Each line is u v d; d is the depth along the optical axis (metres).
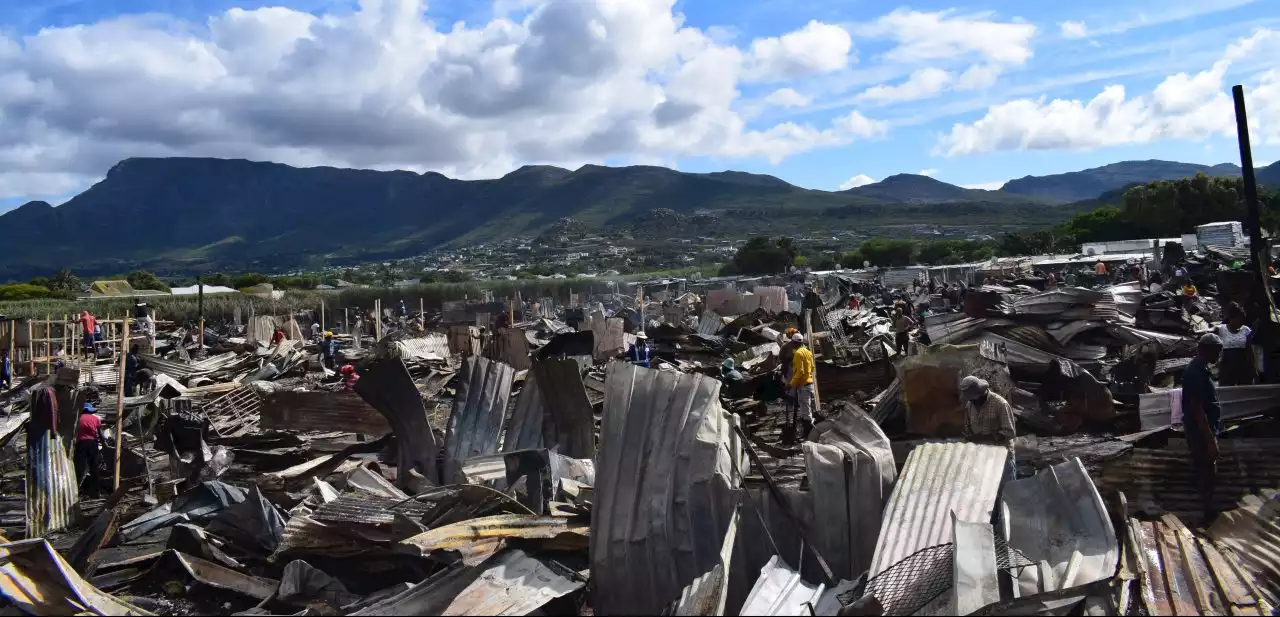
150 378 18.31
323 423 12.17
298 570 7.24
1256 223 11.02
